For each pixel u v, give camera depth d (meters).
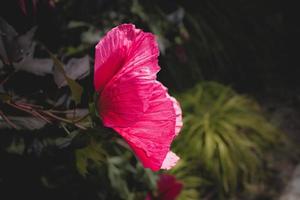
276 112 4.74
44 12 1.11
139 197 1.90
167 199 1.77
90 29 1.74
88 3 1.70
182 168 3.51
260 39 5.43
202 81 4.37
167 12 2.41
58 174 1.21
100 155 0.86
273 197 3.63
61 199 1.21
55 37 1.14
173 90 3.98
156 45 0.78
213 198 3.54
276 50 5.71
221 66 4.98
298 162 4.01
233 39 5.15
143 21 2.22
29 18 1.00
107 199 1.65
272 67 5.48
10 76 0.95
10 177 1.04
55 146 0.85
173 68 4.06
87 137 0.81
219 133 3.70
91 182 1.41
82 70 0.94
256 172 3.78
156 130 0.76
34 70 0.95
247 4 5.35
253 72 5.26
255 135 4.07
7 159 1.02
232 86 5.03
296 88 5.21
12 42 0.94
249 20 5.34
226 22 5.07
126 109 0.76
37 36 1.12
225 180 3.54
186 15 4.48
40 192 1.11
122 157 1.83
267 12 5.77
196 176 3.54
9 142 0.92
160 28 2.30
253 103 4.40
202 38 4.46
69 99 0.93
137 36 0.78
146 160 0.77
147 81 0.76
